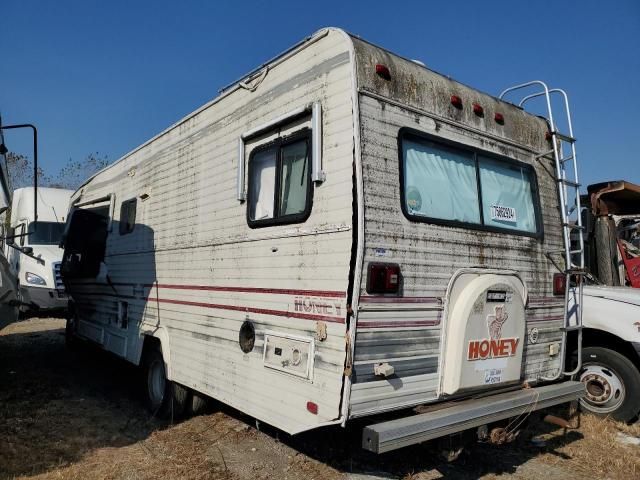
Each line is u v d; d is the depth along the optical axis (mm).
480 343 3965
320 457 4707
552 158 5199
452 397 3965
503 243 4453
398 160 3713
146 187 6547
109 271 7465
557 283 4945
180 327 5500
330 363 3438
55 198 13148
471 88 4523
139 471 4371
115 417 5906
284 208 4066
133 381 7730
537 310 4711
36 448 4820
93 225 8234
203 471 4375
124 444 5051
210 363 4875
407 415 3645
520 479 4398
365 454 4754
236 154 4703
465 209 4238
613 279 6914
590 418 5605
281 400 3877
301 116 3951
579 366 4973
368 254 3418
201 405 5805
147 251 6383
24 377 7648
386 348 3500
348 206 3449
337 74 3650
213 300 4891
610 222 7180
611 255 6977
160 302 5973
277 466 4504
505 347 4172
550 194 5109
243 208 4539
